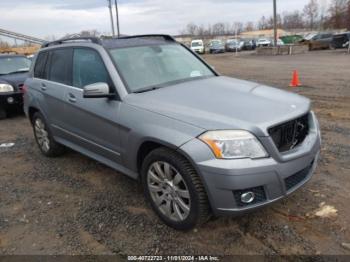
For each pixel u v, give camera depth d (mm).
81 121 4145
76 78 4297
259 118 2850
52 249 3039
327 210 3369
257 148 2727
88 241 3125
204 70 4422
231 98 3283
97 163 5055
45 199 4000
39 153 5684
